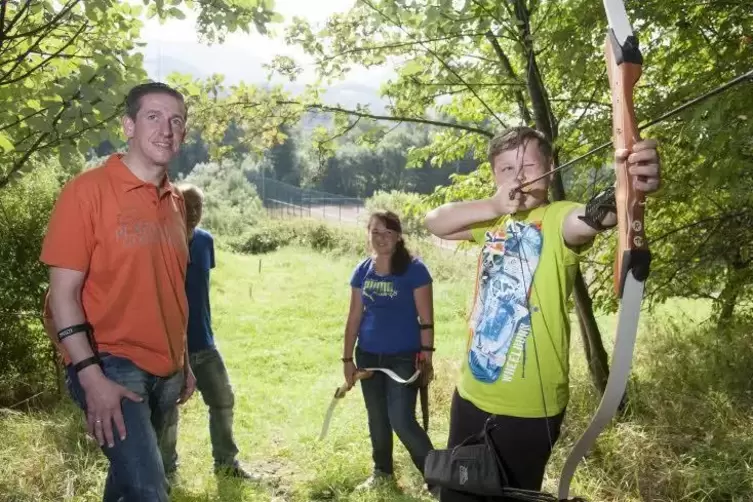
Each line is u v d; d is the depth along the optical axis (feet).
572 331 25.04
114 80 10.99
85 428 14.80
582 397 16.19
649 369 19.31
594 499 12.28
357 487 12.78
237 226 97.60
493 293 7.23
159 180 8.20
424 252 59.16
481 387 7.24
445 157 19.89
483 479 7.00
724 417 15.23
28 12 12.02
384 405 12.65
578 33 12.32
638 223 5.07
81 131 10.98
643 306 20.04
